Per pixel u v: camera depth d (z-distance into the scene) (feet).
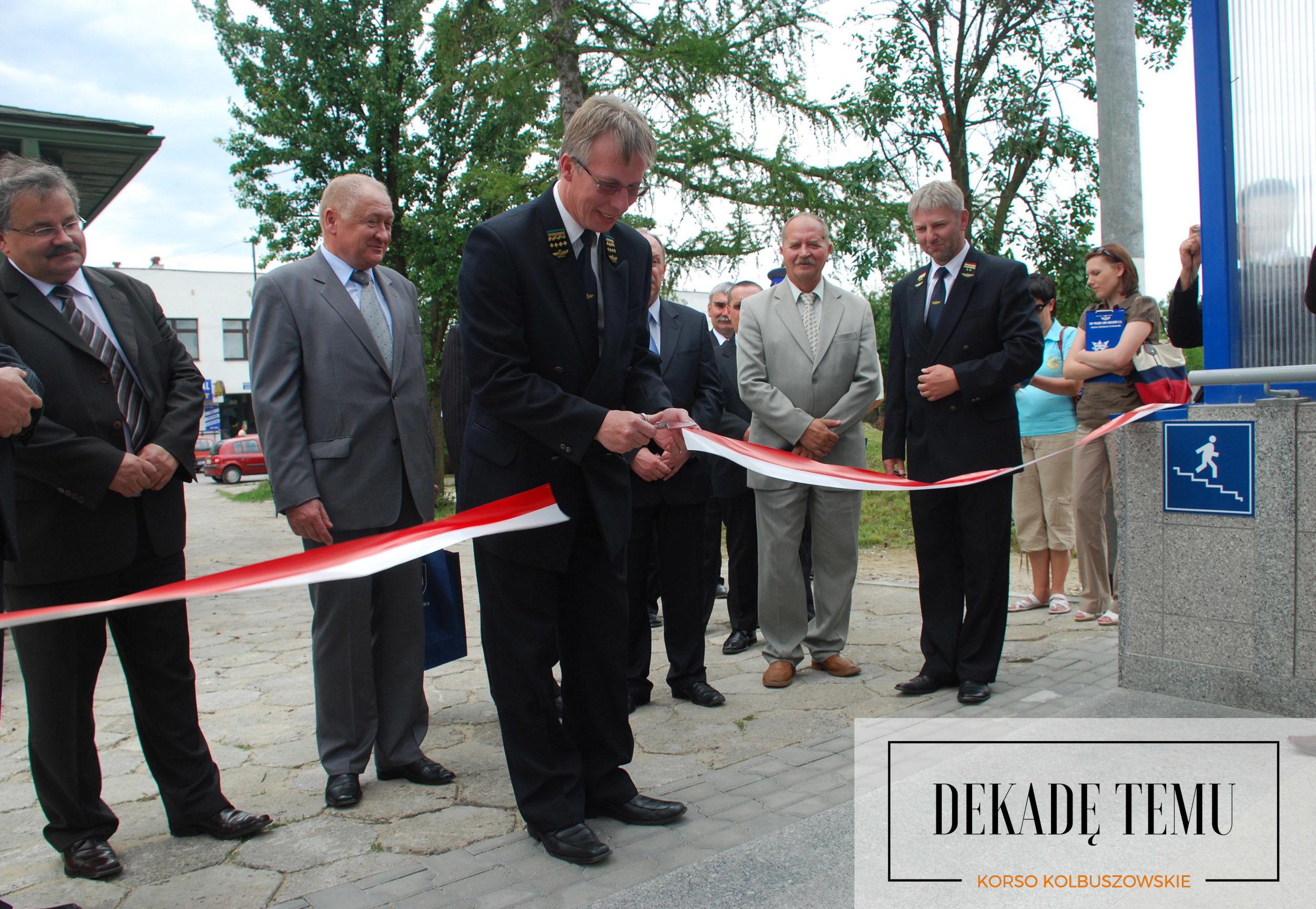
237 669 16.19
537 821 8.12
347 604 9.93
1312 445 10.18
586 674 8.68
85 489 7.86
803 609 13.83
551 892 7.39
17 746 12.25
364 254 10.43
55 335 8.07
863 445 14.11
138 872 8.22
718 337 19.07
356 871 8.04
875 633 16.97
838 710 12.31
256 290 10.23
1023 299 12.41
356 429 10.15
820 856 7.19
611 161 7.58
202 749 8.96
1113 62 17.95
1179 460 11.30
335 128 52.13
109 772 11.13
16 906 7.66
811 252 13.91
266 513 59.16
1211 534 11.09
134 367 8.56
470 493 8.34
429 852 8.37
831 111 41.55
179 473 8.67
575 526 8.30
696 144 40.34
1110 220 18.20
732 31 41.04
